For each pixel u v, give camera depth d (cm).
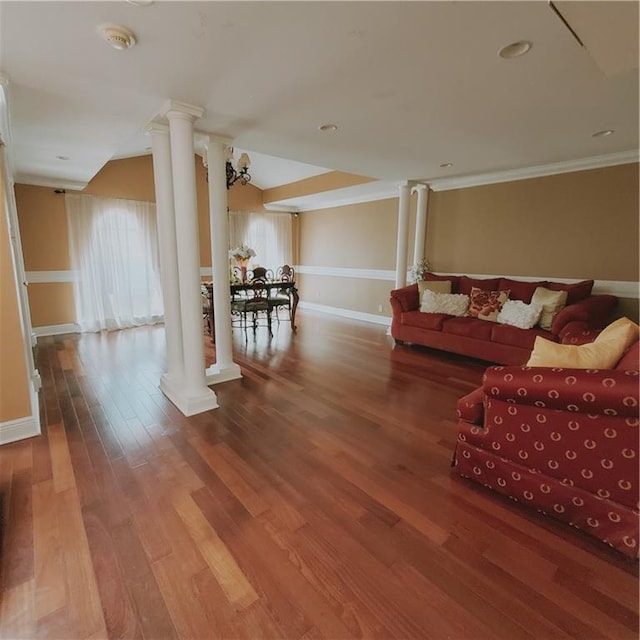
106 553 149
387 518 169
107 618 123
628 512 145
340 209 703
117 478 198
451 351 425
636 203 365
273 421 265
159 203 295
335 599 130
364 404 295
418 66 195
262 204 761
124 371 375
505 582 137
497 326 388
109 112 260
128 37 166
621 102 242
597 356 163
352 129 298
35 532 159
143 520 167
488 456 183
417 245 548
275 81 212
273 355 436
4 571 140
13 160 383
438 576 139
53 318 532
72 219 525
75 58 186
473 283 466
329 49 179
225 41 171
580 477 155
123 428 254
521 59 188
